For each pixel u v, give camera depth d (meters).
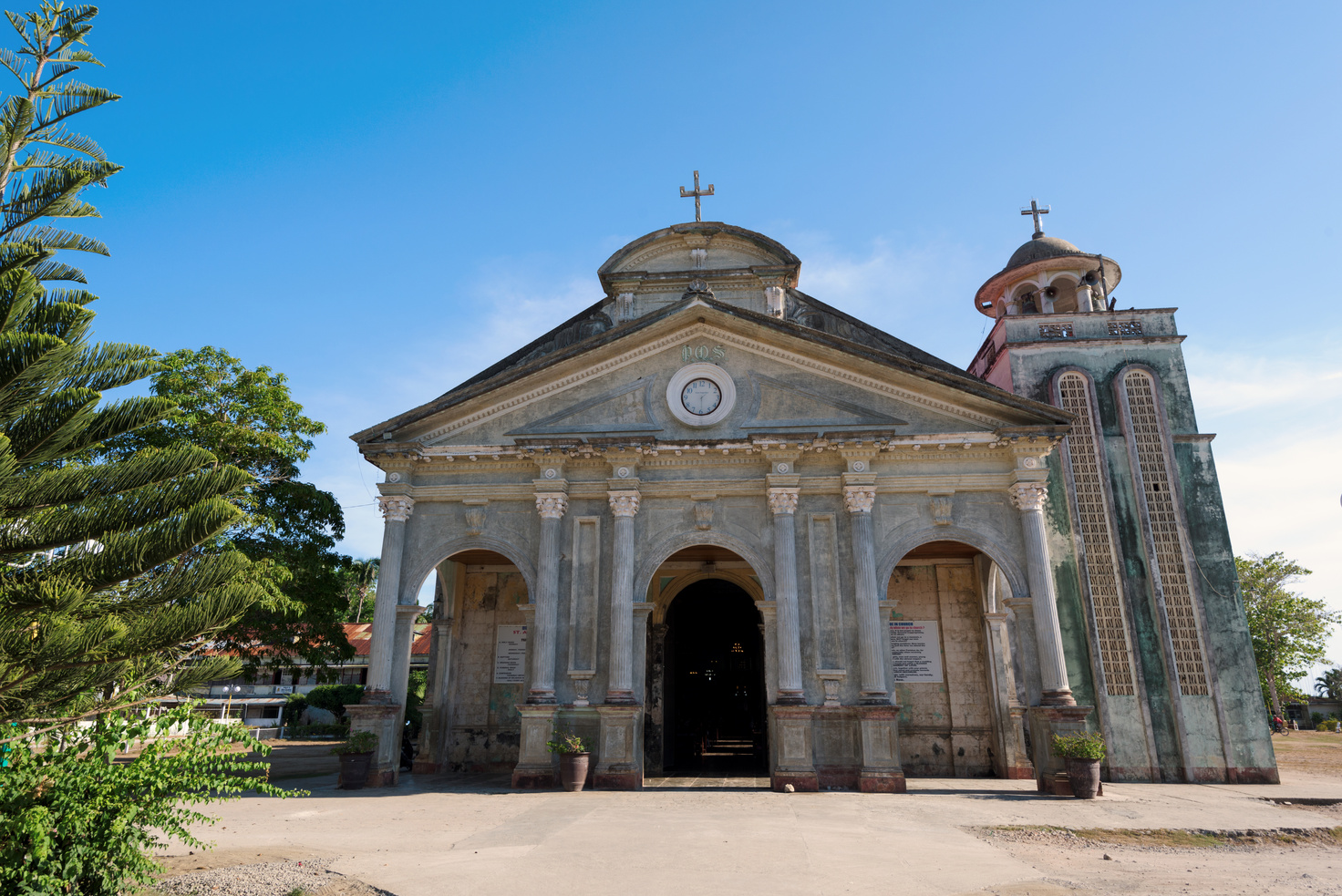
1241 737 18.86
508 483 19.03
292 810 13.72
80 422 8.37
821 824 12.27
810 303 22.98
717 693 27.94
